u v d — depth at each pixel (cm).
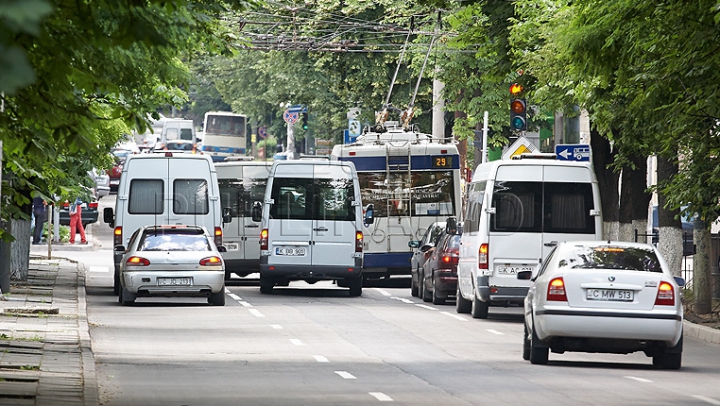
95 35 2539
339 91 15762
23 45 1550
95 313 7219
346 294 9600
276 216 9056
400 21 13650
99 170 8894
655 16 5394
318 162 9112
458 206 10119
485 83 13112
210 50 4525
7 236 3903
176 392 3866
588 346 4850
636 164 8981
